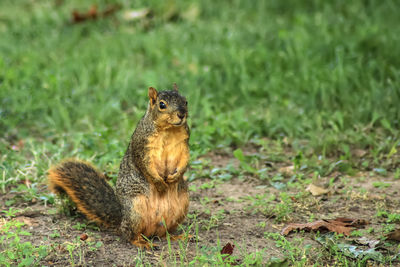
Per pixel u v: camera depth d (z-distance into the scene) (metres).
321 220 8.04
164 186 7.44
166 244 7.60
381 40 16.52
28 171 10.09
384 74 14.66
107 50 17.39
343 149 11.24
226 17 20.41
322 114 12.77
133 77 15.26
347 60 15.70
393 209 8.67
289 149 11.74
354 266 6.79
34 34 19.42
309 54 16.12
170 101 7.25
